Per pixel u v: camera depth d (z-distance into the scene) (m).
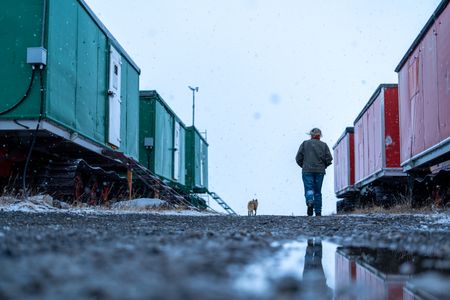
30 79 10.70
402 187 18.97
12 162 11.54
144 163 21.56
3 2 10.85
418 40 13.88
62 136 11.52
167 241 3.01
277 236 4.05
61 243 2.70
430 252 3.14
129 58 17.56
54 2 11.07
